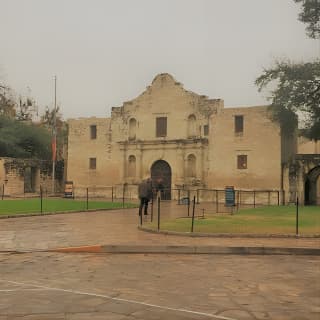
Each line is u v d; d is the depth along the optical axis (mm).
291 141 48875
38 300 8656
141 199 23703
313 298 9039
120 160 52469
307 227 19812
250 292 9484
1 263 12719
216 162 46969
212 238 16875
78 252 14711
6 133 59219
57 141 64688
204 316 7688
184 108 49594
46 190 57000
